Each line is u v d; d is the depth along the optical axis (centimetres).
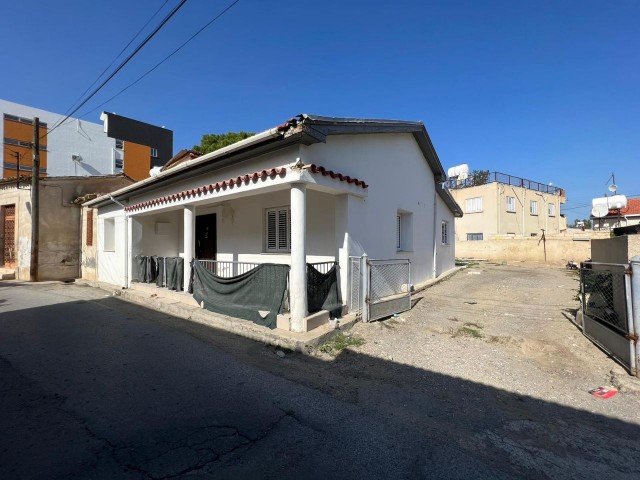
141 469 246
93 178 1586
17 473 240
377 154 805
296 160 569
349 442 285
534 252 2192
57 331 622
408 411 340
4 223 1634
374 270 713
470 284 1161
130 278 1073
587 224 4109
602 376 420
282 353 498
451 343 544
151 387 387
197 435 292
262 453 268
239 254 950
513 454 272
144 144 3616
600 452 276
